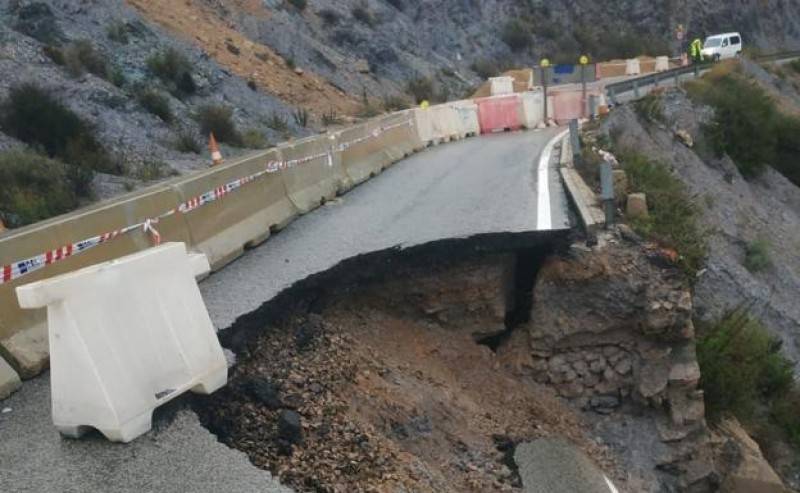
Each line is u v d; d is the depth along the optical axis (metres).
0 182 11.27
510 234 8.47
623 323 7.99
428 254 8.34
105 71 17.84
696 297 12.33
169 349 4.81
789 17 71.44
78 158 13.76
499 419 7.16
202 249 7.77
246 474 4.17
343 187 12.79
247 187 9.20
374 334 7.77
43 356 5.49
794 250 21.53
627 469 7.32
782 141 27.38
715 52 43.06
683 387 7.85
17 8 18.16
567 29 53.19
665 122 22.41
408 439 5.96
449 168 15.41
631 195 9.65
